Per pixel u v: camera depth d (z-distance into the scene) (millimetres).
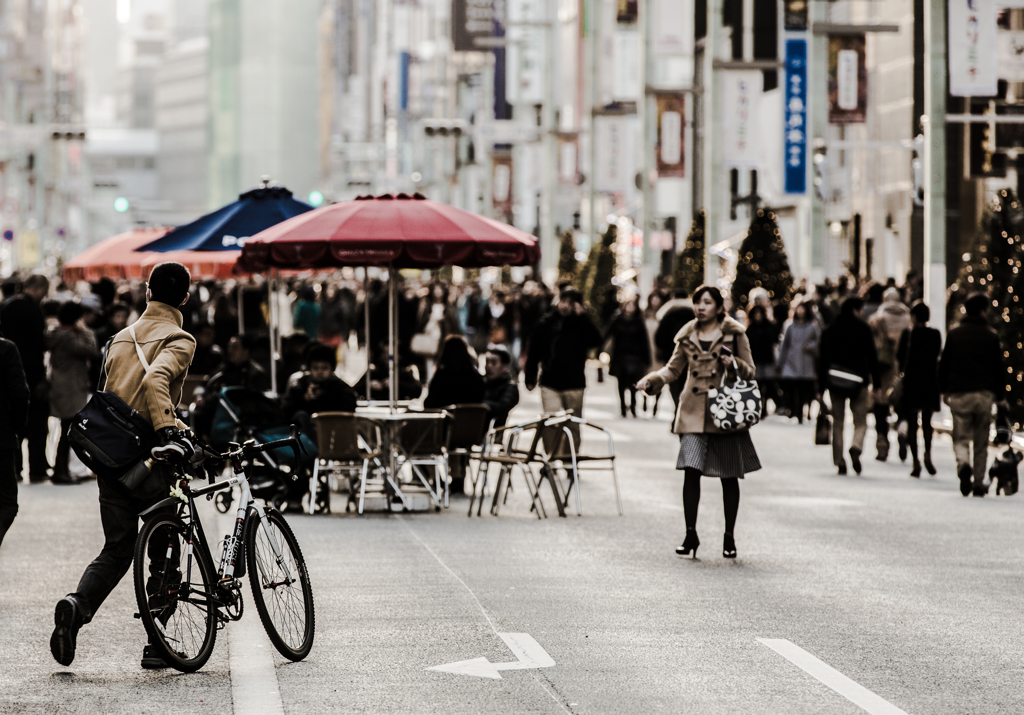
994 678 21703
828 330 50906
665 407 80750
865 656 23141
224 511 42000
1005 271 66188
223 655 23641
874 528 37938
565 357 51406
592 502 44188
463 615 26500
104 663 23000
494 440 50250
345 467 43375
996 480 48500
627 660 22891
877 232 144250
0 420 28922
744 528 38062
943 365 44531
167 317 23047
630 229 147250
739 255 97562
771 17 129375
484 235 42625
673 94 123062
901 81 141000
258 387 51031
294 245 42062
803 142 97125
